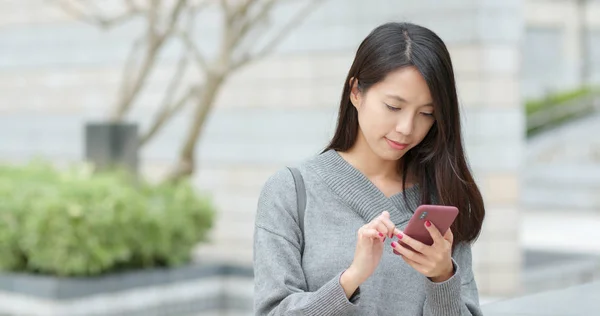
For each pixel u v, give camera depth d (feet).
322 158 7.85
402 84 7.05
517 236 27.27
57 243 23.36
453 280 6.95
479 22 26.61
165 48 33.35
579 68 81.35
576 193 59.72
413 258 6.88
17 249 24.67
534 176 61.77
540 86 76.18
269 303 7.26
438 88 7.06
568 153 65.26
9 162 35.55
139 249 25.11
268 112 31.50
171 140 33.37
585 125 66.13
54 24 36.45
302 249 7.57
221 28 32.17
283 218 7.53
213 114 32.65
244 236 32.14
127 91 27.94
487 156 26.89
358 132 7.81
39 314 23.24
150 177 33.71
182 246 26.48
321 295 6.88
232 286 26.96
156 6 26.96
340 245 7.43
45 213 23.32
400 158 7.91
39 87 37.01
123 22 34.47
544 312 9.84
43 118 36.94
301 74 30.71
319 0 29.12
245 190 32.12
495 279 27.27
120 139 27.53
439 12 27.30
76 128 35.99
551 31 83.51
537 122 66.18
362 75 7.29
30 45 37.17
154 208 25.44
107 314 23.85
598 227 47.44
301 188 7.66
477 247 27.30
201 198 27.14
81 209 23.38
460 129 7.43
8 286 23.95
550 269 30.78
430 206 6.59
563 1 83.10
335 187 7.63
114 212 24.06
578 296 10.90
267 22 27.22
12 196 24.75
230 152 32.37
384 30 7.27
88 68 35.55
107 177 26.09
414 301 7.43
